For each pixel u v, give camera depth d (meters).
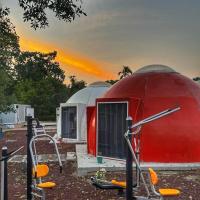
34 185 7.89
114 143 12.88
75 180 10.78
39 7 14.51
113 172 11.35
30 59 64.12
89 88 23.17
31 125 7.84
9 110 33.19
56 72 68.88
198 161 12.23
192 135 12.32
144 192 8.76
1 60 30.28
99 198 8.76
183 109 12.60
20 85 57.41
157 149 12.21
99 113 13.57
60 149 18.05
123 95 13.32
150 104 12.66
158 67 14.13
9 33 26.80
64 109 22.31
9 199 8.82
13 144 21.72
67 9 14.34
